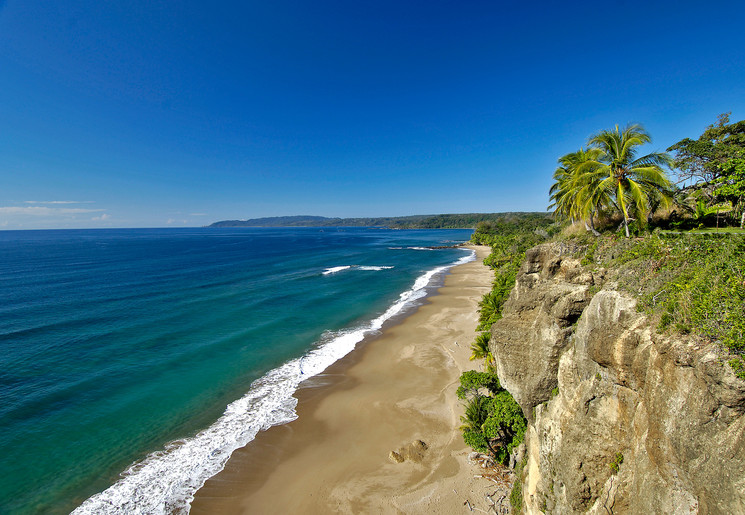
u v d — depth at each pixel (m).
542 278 17.84
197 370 28.64
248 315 43.19
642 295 9.48
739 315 6.55
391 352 31.73
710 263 8.52
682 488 6.90
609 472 9.33
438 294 54.12
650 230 18.28
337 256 108.69
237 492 16.69
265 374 28.05
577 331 11.56
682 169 25.78
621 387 9.37
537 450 12.76
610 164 19.03
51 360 29.89
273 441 20.14
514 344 15.90
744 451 5.88
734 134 27.67
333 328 38.66
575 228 22.80
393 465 17.70
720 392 6.31
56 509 15.82
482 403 17.55
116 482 17.31
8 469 17.97
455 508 14.90
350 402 23.75
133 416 22.47
